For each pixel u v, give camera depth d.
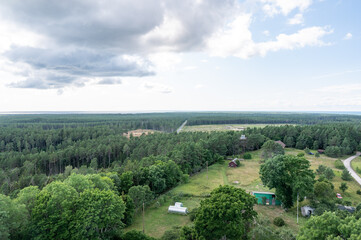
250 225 48.41
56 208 38.44
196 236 39.38
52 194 39.81
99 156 123.69
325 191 58.28
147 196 60.56
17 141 137.62
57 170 112.94
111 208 38.22
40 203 37.88
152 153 113.81
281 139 151.50
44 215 37.88
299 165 56.78
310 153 125.31
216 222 38.84
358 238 26.11
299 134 148.25
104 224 37.44
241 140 130.38
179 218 55.59
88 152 114.75
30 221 37.31
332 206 52.75
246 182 81.88
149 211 59.88
